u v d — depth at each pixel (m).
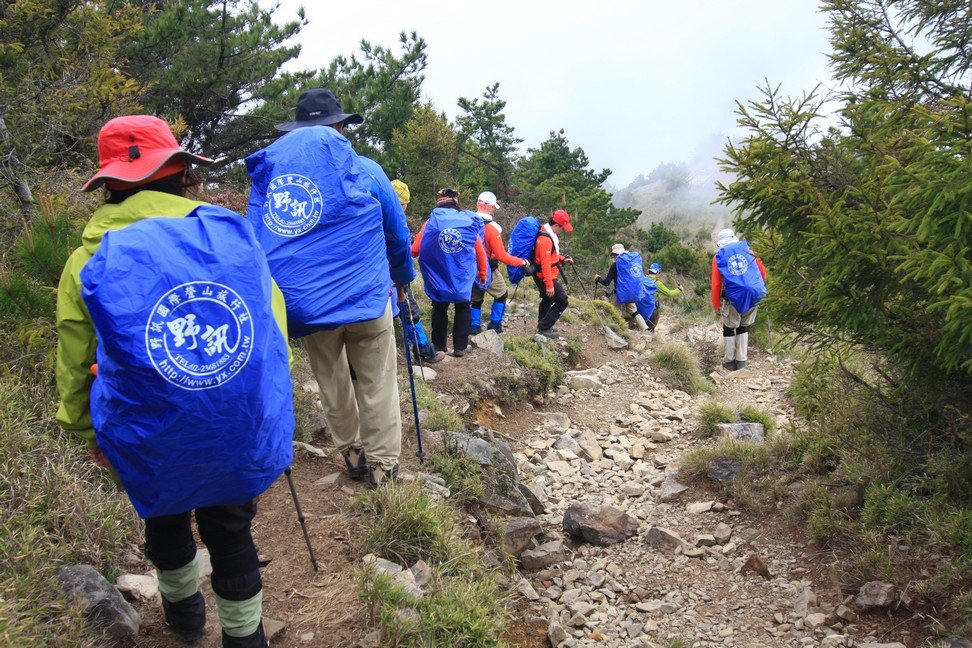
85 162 7.02
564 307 10.66
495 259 9.52
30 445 3.62
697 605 4.99
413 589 3.47
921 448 5.27
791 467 6.18
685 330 14.59
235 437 2.18
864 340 5.14
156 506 2.25
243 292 2.22
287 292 3.59
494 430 7.73
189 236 2.22
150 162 2.46
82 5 7.23
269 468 2.34
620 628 4.76
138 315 2.04
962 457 4.82
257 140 15.38
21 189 5.93
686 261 25.38
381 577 3.33
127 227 2.21
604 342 11.80
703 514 6.09
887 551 4.69
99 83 7.05
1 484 3.35
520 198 27.64
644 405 9.40
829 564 4.97
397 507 4.07
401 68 19.73
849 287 4.77
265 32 14.72
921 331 4.64
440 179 20.38
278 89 14.91
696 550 5.57
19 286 4.31
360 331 4.09
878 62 5.06
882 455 5.32
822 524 5.17
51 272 4.52
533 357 9.23
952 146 3.83
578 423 8.65
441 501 4.57
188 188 2.69
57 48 7.06
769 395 10.23
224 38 13.79
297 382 6.15
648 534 5.79
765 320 12.65
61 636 2.70
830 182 5.23
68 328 2.22
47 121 6.70
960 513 4.52
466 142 28.19
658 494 6.69
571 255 22.78
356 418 4.53
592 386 9.70
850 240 4.56
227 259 2.23
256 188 3.81
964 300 3.64
